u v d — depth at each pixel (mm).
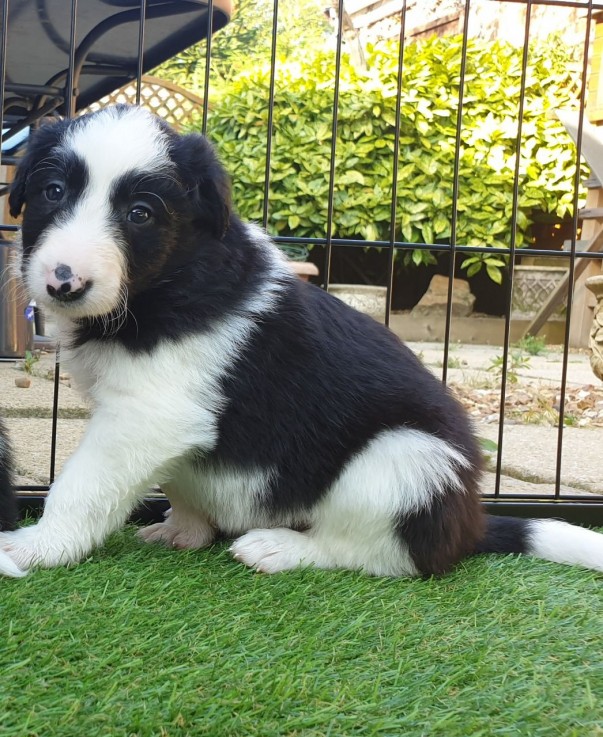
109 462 859
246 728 700
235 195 2910
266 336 889
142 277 847
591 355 1682
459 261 3105
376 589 865
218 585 851
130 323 855
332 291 2709
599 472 1230
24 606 791
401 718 717
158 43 1293
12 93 1379
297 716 711
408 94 2879
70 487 857
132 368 855
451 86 2912
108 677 728
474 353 2570
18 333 1759
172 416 861
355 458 891
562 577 901
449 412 923
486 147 2930
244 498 903
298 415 893
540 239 3146
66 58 1312
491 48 2965
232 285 879
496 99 2918
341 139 2898
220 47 4668
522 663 775
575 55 2984
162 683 727
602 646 801
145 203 844
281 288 905
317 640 783
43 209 852
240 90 2961
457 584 881
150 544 929
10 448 928
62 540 856
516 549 938
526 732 715
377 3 3902
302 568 885
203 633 779
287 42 4758
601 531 1022
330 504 894
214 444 884
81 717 696
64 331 879
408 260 3002
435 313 2967
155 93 3090
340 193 2906
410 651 778
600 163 1825
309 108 2877
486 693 744
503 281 3068
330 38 4578
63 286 816
